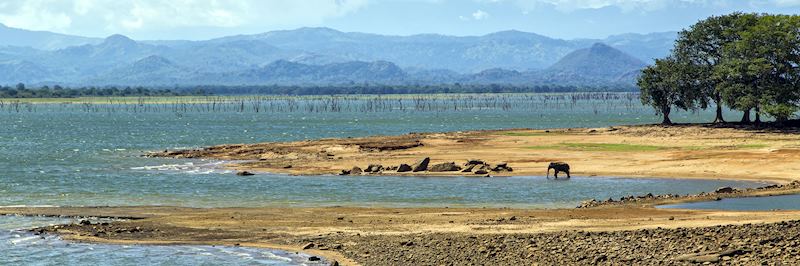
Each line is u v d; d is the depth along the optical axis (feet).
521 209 226.99
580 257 143.43
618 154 384.06
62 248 173.58
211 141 643.86
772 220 184.65
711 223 182.09
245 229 193.36
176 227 196.85
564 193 274.98
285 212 223.10
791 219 185.68
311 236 181.98
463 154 400.67
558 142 448.65
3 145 585.63
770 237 144.46
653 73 565.53
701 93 549.54
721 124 536.83
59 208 232.94
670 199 239.09
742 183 293.64
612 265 136.46
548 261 142.61
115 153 484.74
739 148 391.65
